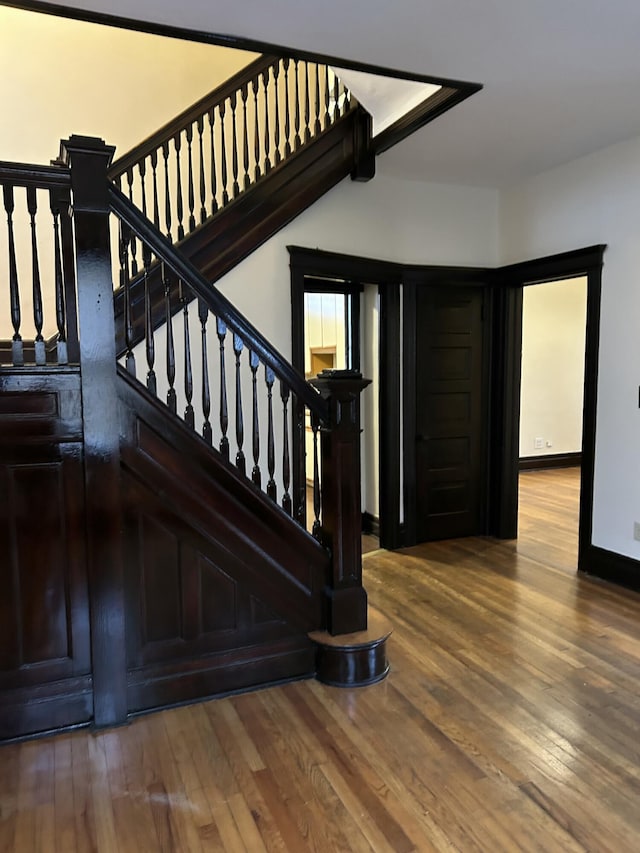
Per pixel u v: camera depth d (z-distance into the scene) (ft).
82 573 7.60
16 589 7.36
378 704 8.18
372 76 10.79
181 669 8.18
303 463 9.13
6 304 13.57
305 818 6.10
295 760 7.00
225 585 8.36
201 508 8.12
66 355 7.50
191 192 11.58
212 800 6.37
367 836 5.86
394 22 7.34
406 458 14.94
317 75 12.44
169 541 8.00
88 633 7.66
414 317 14.69
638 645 9.80
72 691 7.66
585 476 13.03
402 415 14.83
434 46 8.00
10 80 13.69
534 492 21.20
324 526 9.00
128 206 7.43
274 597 8.64
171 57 14.97
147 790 6.53
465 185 14.74
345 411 8.75
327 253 12.85
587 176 12.63
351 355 16.07
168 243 7.71
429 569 13.53
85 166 7.15
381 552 14.79
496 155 12.59
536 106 10.04
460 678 8.84
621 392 12.12
